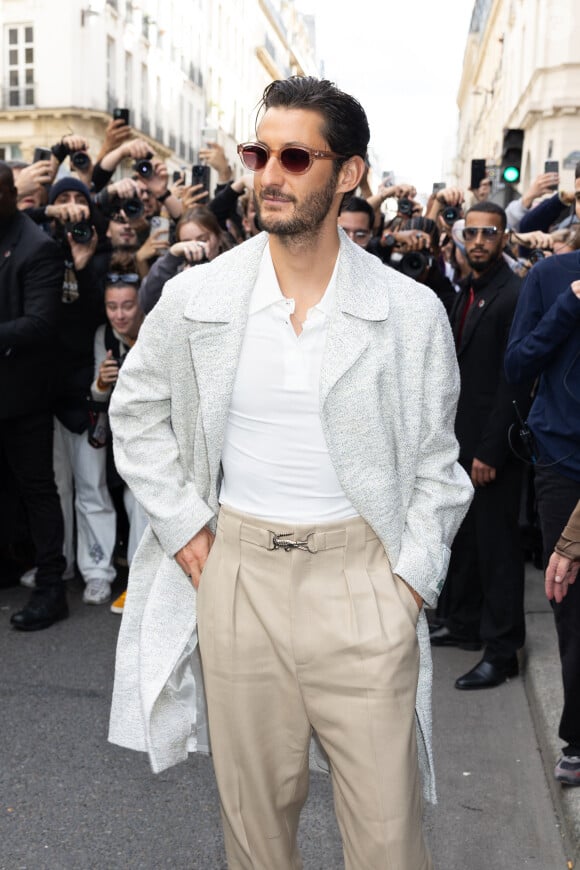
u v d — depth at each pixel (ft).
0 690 13.23
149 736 6.82
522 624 13.67
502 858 9.40
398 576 6.44
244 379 6.35
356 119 6.03
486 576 13.67
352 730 6.22
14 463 15.62
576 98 75.46
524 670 13.80
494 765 11.28
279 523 6.35
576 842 9.04
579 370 9.48
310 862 9.31
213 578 6.58
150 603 7.02
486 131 150.82
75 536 18.52
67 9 96.22
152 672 6.84
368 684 6.19
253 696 6.49
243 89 172.35
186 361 6.59
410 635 6.36
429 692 6.78
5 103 99.25
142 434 6.88
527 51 85.92
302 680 6.36
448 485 6.61
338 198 6.24
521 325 9.96
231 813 6.70
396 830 6.10
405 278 6.56
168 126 122.42
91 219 18.20
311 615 6.30
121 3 103.60
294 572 6.34
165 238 17.69
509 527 13.56
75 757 11.36
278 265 6.30
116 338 16.35
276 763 6.66
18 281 14.92
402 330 6.38
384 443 6.27
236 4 164.04
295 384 6.24
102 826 9.89
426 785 6.83
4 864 9.18
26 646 14.90
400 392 6.38
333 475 6.32
